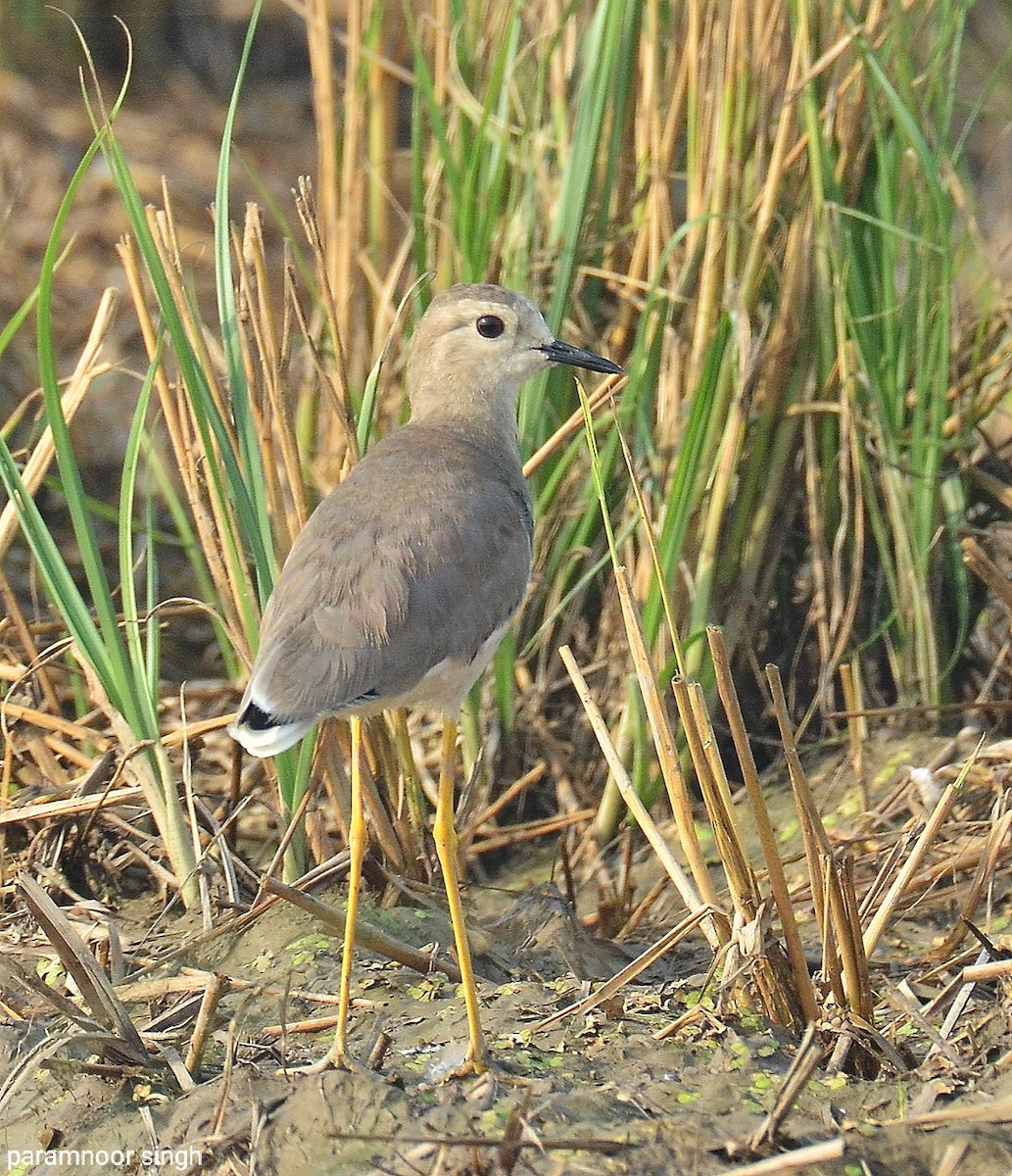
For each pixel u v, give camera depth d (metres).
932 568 11.68
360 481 8.74
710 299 11.23
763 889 10.29
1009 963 7.98
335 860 9.66
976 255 13.78
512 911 9.88
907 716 11.49
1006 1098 7.33
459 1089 7.55
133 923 9.84
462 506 8.60
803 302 11.38
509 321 9.73
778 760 11.62
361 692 8.05
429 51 13.09
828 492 11.75
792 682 11.80
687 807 8.32
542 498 11.09
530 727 11.66
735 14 10.91
